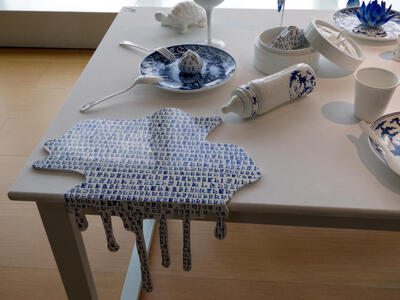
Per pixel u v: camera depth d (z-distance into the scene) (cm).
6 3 279
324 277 148
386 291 143
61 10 270
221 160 84
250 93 92
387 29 132
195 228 165
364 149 87
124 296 139
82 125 93
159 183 79
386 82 96
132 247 158
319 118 97
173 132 91
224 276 149
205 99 103
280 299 141
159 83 106
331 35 112
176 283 146
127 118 96
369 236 161
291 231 163
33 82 251
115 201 76
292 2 254
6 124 217
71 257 94
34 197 78
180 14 132
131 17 145
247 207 76
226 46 127
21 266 151
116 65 118
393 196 77
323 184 79
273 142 90
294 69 98
